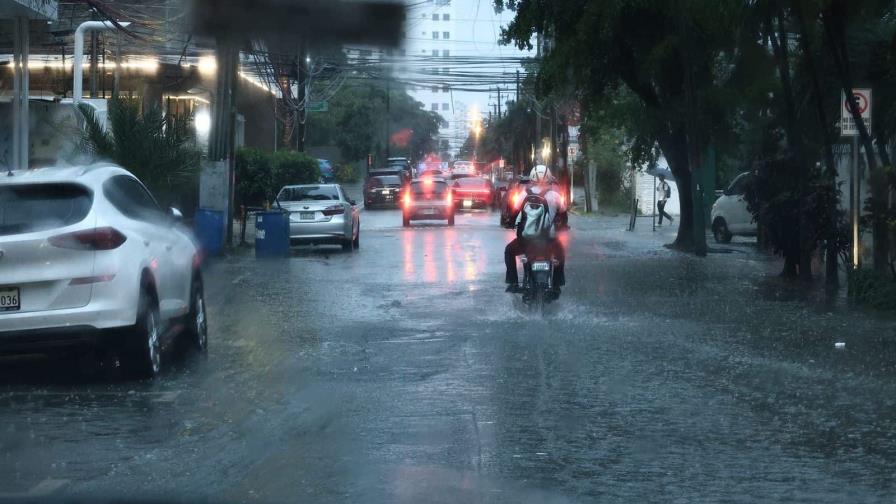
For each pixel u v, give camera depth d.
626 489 6.69
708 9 21.75
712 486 6.76
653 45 26.20
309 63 44.12
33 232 9.67
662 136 28.47
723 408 9.10
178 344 12.03
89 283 9.73
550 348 12.33
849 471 7.12
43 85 37.94
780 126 21.03
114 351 10.12
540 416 8.81
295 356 11.91
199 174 24.08
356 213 29.58
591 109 29.78
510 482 6.84
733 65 26.94
